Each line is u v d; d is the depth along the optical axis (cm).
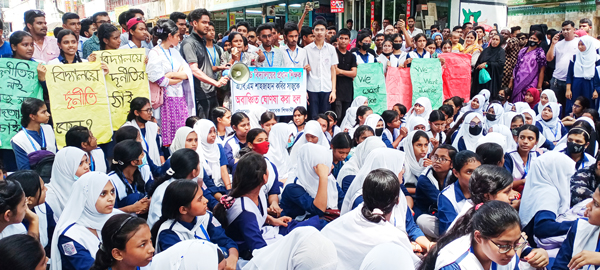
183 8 1881
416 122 659
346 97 812
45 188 354
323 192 401
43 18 630
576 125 620
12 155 533
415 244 364
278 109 728
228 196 351
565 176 371
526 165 521
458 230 248
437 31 1152
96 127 567
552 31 975
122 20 760
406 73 865
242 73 667
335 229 306
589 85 877
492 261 242
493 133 534
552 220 357
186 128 485
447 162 443
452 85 891
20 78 533
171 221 314
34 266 223
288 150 583
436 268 235
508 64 1004
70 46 570
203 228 328
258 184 351
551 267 317
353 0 1469
